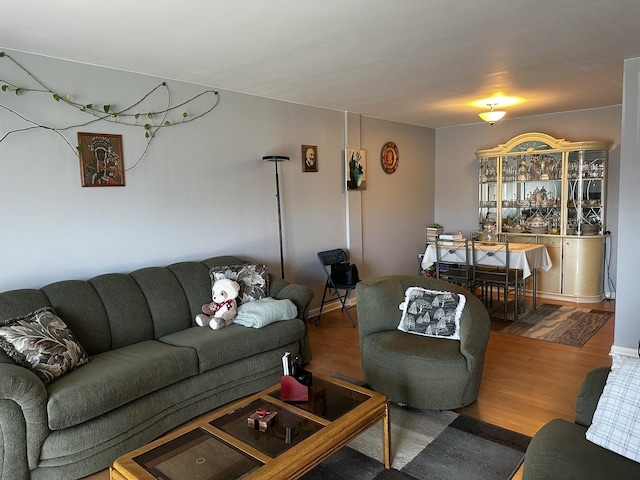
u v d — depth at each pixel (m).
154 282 3.37
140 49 2.96
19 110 2.93
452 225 7.04
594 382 1.90
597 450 1.67
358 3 2.32
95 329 2.96
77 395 2.24
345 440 2.01
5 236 2.91
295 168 4.82
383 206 6.09
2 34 2.62
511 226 6.13
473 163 6.71
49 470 2.20
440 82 4.03
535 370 3.50
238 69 3.48
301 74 3.66
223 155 4.12
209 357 2.89
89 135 3.26
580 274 5.52
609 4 2.41
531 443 1.82
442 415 2.85
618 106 5.41
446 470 2.30
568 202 5.64
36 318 2.58
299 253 4.94
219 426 2.05
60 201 3.14
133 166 3.51
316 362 3.78
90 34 2.66
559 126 5.88
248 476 1.68
